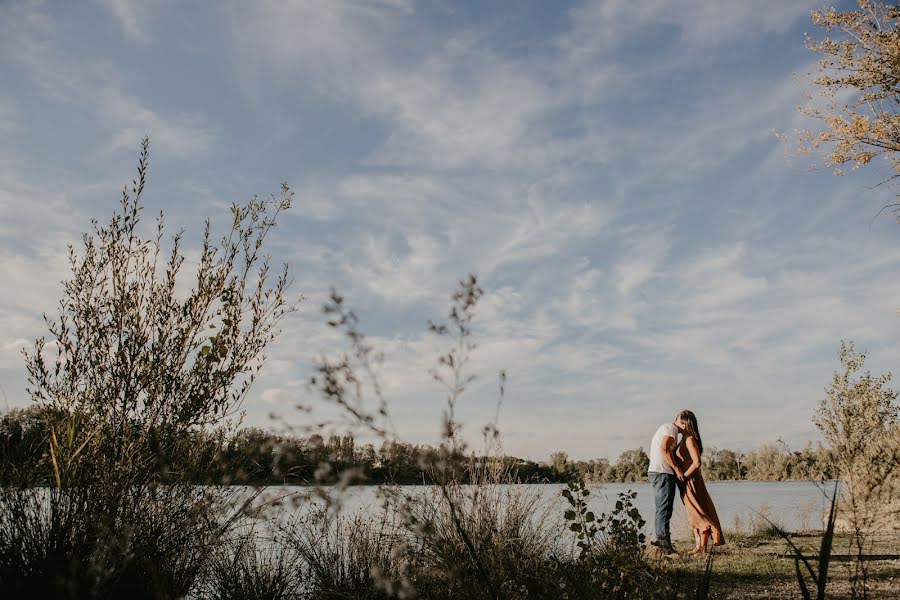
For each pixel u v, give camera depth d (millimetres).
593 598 3881
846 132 12805
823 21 13164
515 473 5234
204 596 4625
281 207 5297
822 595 2930
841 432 6781
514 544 4301
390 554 4367
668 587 4230
